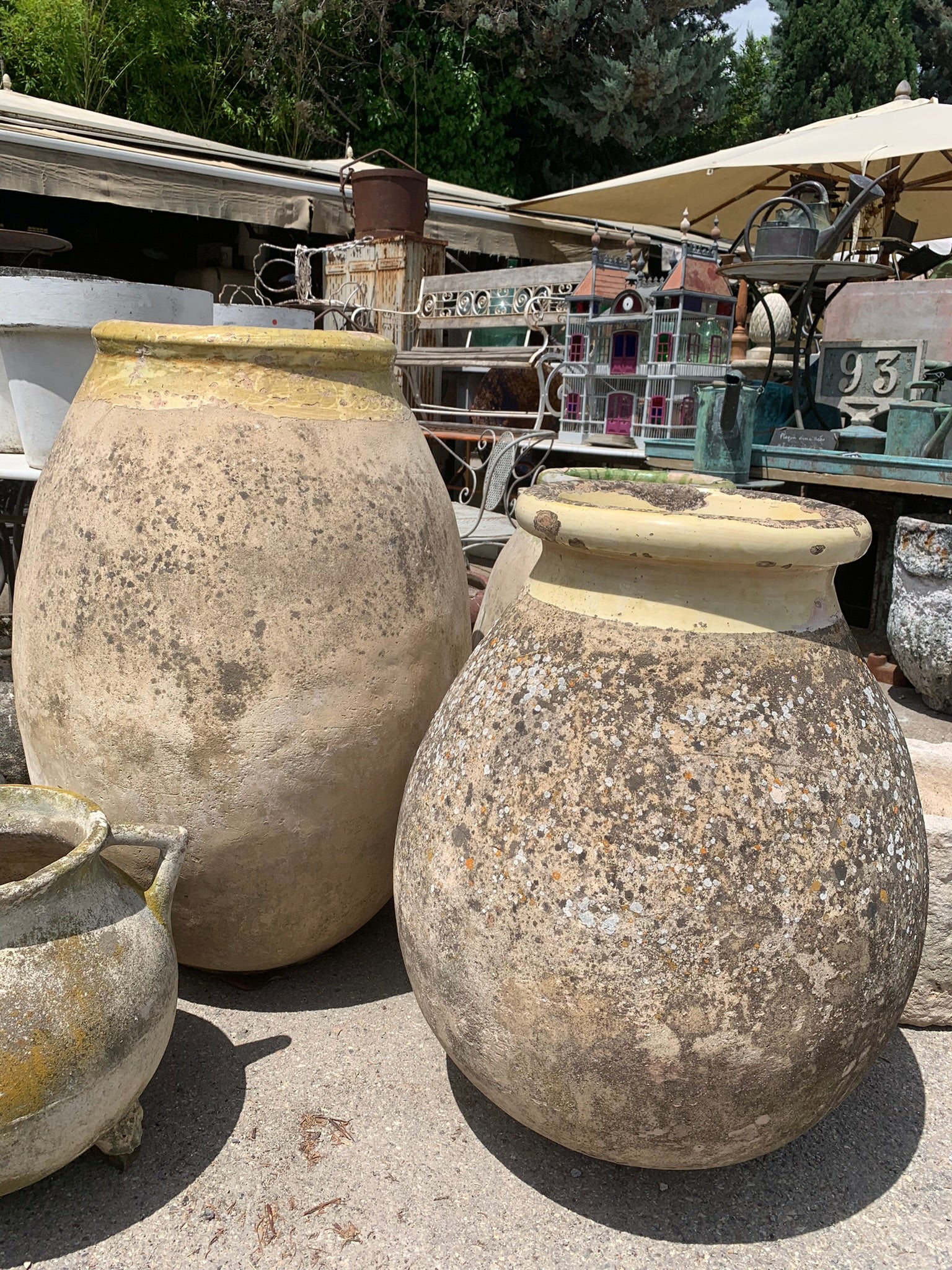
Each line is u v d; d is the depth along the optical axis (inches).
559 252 338.6
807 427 196.1
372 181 243.4
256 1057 74.1
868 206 264.1
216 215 248.7
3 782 107.7
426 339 248.4
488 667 62.0
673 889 51.1
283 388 72.9
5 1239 58.4
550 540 59.3
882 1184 64.5
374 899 83.7
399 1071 73.0
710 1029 51.5
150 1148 65.2
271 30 471.2
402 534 76.3
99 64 414.9
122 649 69.2
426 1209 61.1
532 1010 54.1
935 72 717.3
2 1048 53.3
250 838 72.9
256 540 69.2
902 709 162.1
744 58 732.7
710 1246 59.2
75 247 361.4
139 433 70.7
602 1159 58.9
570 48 551.8
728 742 52.9
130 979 59.5
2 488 145.5
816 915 51.9
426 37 501.4
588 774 53.5
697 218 359.9
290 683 70.3
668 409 185.9
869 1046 57.1
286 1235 59.0
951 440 157.1
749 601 55.7
